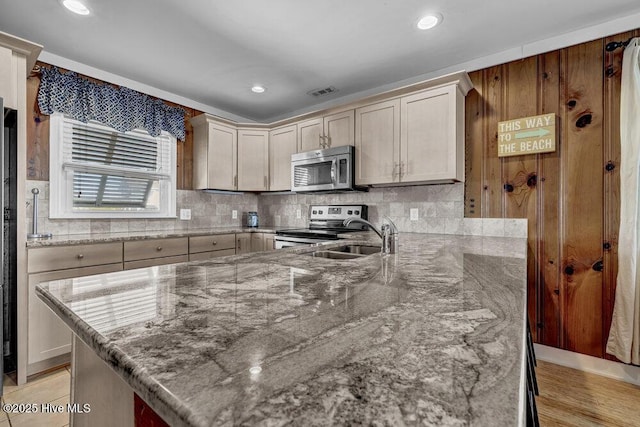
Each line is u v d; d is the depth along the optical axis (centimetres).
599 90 210
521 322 57
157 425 57
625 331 192
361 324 56
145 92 312
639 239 191
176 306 66
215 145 346
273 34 226
